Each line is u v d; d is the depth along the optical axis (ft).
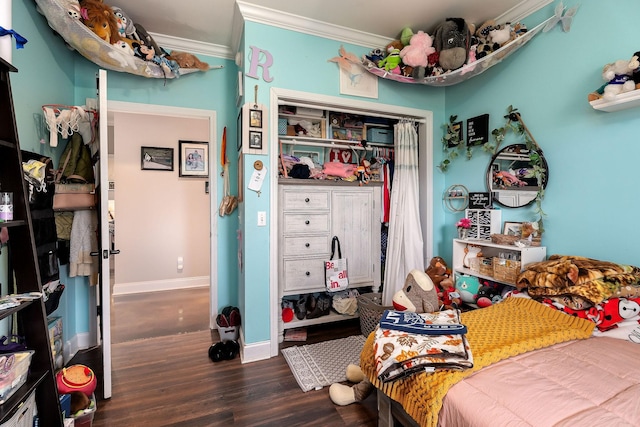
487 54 7.47
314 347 8.39
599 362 4.28
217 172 9.73
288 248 9.01
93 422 5.49
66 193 6.98
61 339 7.00
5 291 4.85
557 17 6.70
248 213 7.78
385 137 10.52
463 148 9.34
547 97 7.14
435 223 10.03
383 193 10.29
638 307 5.09
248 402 6.09
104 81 6.15
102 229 6.17
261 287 7.92
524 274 6.41
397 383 4.42
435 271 9.07
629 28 5.73
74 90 8.19
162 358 7.86
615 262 5.98
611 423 3.09
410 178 9.48
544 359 4.41
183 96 9.29
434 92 9.90
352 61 8.59
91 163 7.57
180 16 8.01
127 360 7.73
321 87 8.38
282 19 7.81
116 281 13.67
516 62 7.82
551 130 7.07
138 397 6.23
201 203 15.11
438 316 5.28
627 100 5.36
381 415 5.05
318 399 6.20
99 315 8.36
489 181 8.48
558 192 6.95
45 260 6.31
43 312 4.47
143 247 14.11
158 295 13.42
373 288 10.16
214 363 7.62
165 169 14.40
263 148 7.85
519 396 3.54
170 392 6.40
